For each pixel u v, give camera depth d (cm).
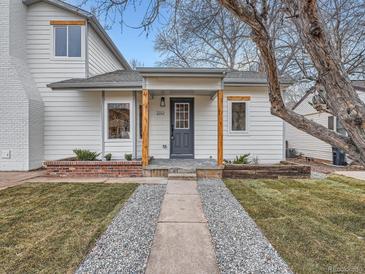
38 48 1027
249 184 692
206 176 782
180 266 272
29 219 414
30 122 941
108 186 657
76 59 1032
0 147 929
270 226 387
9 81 930
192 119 1016
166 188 635
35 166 966
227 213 448
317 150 1389
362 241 337
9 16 930
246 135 1008
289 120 222
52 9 1025
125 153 988
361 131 169
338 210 463
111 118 991
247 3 208
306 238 345
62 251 307
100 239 341
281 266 275
